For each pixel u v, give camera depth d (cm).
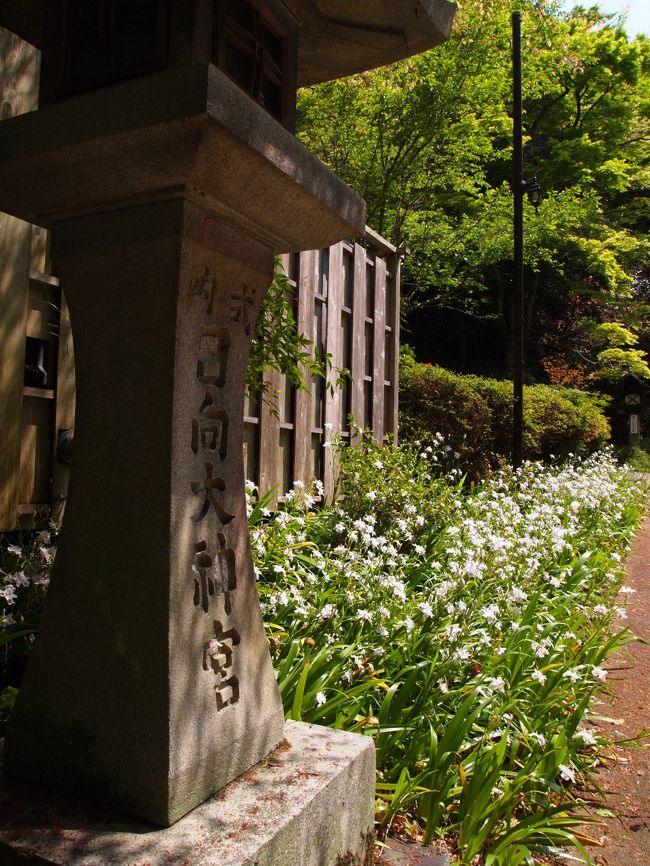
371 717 214
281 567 280
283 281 304
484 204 1322
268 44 169
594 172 1786
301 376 328
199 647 148
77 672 148
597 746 281
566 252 1928
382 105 1056
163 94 126
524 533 478
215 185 139
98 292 152
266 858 129
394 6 173
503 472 735
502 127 1288
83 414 154
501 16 1020
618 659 392
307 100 1067
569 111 1767
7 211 159
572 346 2205
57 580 154
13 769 154
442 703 250
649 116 1873
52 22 153
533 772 224
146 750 137
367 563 309
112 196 146
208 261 149
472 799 201
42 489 281
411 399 885
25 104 272
